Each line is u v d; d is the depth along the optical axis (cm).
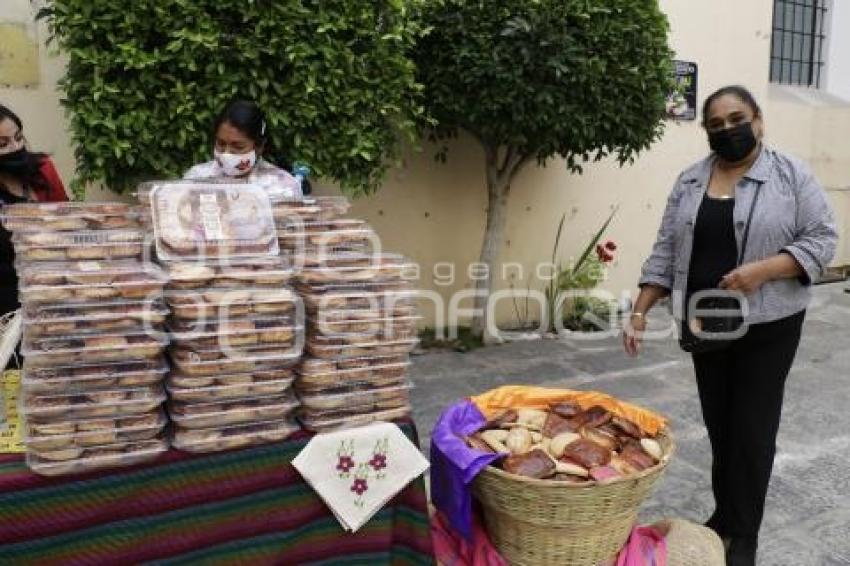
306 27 340
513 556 213
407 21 389
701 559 219
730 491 249
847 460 344
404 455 186
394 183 517
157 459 164
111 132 320
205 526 170
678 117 651
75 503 158
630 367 485
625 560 214
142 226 185
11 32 383
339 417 181
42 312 154
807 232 231
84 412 156
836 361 504
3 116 259
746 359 242
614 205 630
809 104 766
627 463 210
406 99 412
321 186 469
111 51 319
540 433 227
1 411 176
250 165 255
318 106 351
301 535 180
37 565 158
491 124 434
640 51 431
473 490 214
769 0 693
